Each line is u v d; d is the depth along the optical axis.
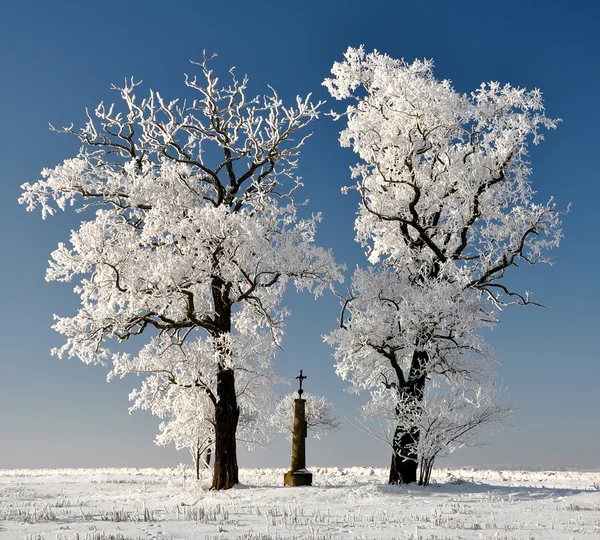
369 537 12.92
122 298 24.95
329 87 27.73
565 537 12.98
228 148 27.66
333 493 21.86
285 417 38.66
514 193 26.62
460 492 22.69
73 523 15.12
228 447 25.92
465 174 25.95
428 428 24.09
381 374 27.28
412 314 24.36
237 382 28.69
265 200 26.73
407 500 20.39
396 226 27.91
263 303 26.78
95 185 26.19
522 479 37.72
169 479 32.72
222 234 23.27
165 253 24.33
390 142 26.42
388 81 26.47
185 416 31.12
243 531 13.77
